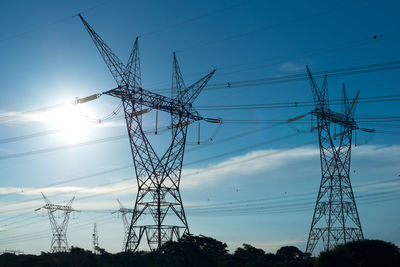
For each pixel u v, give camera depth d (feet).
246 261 336.90
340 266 236.84
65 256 338.34
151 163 228.84
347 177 264.31
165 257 249.75
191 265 264.31
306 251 261.44
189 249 270.67
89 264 310.65
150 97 222.69
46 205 379.96
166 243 256.11
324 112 256.11
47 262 320.09
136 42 223.51
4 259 365.20
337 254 240.94
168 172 230.27
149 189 227.20
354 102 274.16
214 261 287.28
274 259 364.38
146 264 230.68
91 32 211.82
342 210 258.78
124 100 222.07
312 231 262.47
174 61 232.73
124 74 220.23
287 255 396.57
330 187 262.06
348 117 271.90
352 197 262.06
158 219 224.12
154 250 241.14
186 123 233.14
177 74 232.94
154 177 227.81
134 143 227.81
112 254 326.85
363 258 244.63
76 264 313.94
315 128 269.64
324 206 262.06
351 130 271.08
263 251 408.46
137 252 243.19
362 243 253.24
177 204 230.89
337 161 264.31
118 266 292.61
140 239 227.20
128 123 227.40
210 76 223.10
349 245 254.47
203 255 278.46
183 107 228.84
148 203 226.38
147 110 225.35
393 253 247.50
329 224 258.78
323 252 248.73
